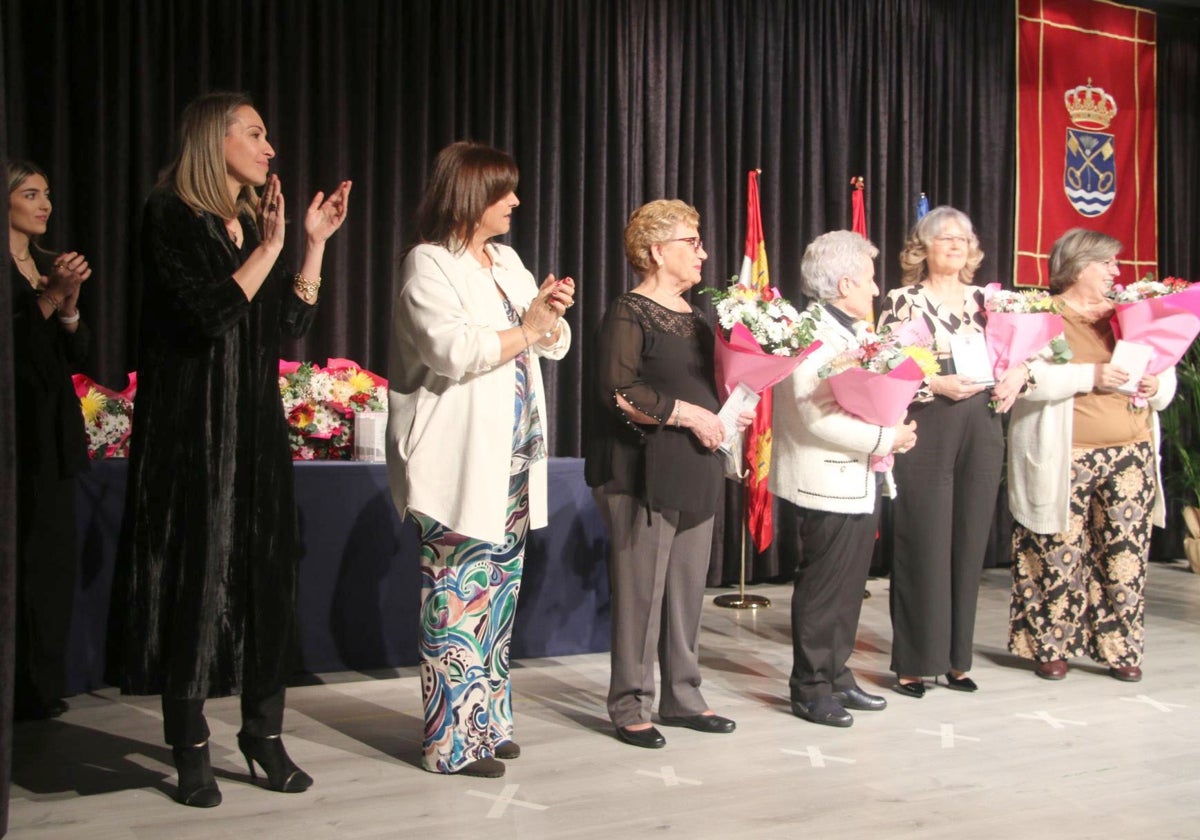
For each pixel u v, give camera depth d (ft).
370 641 12.57
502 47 17.63
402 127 17.04
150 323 8.27
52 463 10.66
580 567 13.53
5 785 4.18
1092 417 12.68
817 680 11.01
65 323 11.14
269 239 8.13
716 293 10.25
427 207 9.12
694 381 9.97
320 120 16.35
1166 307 12.36
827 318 10.91
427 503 8.71
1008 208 21.58
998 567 21.62
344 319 16.57
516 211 17.84
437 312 8.59
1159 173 23.03
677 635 10.61
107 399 12.40
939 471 11.66
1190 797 9.08
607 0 18.40
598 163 18.30
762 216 19.62
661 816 8.49
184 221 8.11
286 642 8.64
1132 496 12.72
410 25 16.99
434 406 8.82
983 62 21.24
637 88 18.61
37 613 10.61
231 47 15.76
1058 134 21.84
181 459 8.13
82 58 14.90
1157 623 16.16
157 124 15.49
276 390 8.59
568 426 18.21
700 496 9.97
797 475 10.85
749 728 10.75
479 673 9.32
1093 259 12.91
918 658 11.83
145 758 9.71
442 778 9.25
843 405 10.53
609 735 10.47
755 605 17.19
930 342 11.45
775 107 19.63
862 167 20.40
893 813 8.63
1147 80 22.67
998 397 11.78
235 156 8.21
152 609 8.15
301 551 12.17
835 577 10.87
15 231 10.83
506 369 8.87
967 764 9.80
